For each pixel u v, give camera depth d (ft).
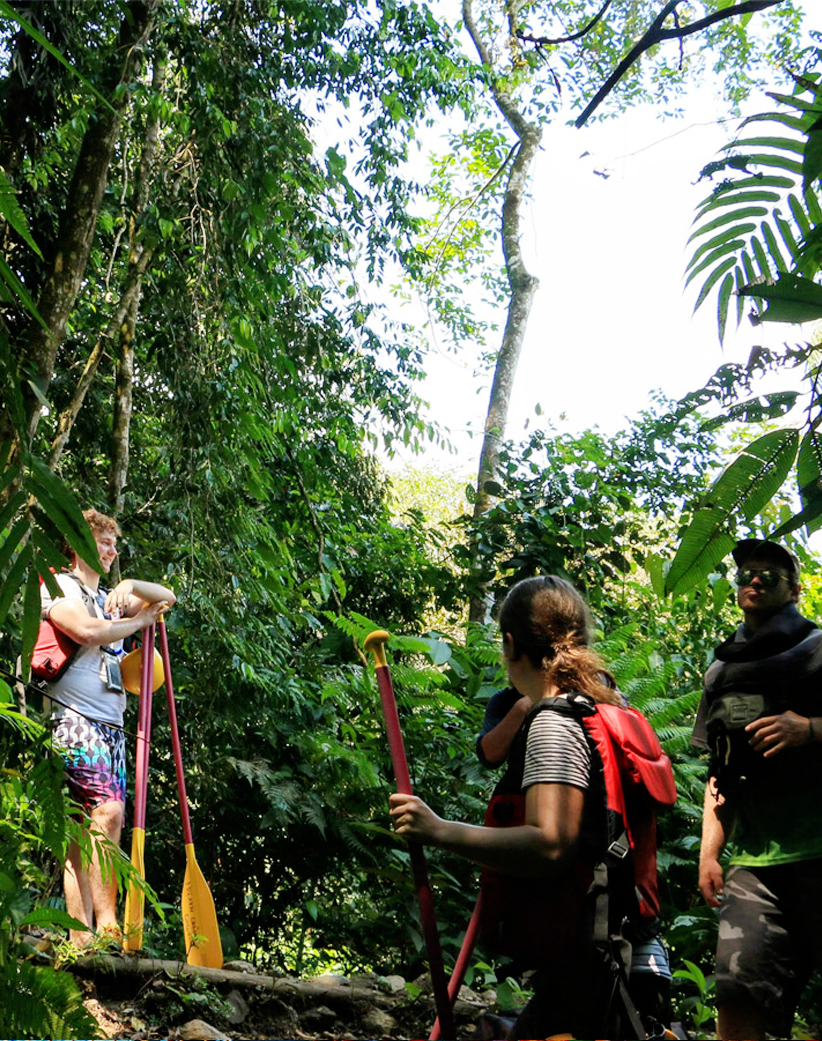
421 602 30.45
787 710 9.24
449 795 18.81
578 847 6.38
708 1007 13.57
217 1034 11.27
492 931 6.61
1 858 4.64
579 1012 6.48
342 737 21.08
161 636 15.01
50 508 3.27
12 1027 3.91
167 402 23.94
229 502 23.53
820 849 8.77
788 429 3.90
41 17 15.92
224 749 21.30
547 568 22.08
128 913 12.51
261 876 20.81
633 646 21.72
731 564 11.08
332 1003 13.35
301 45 24.62
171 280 22.81
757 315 3.67
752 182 5.00
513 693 8.29
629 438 24.22
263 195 22.56
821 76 4.75
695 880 17.12
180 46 21.52
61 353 23.84
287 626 24.20
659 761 6.77
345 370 28.94
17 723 5.84
